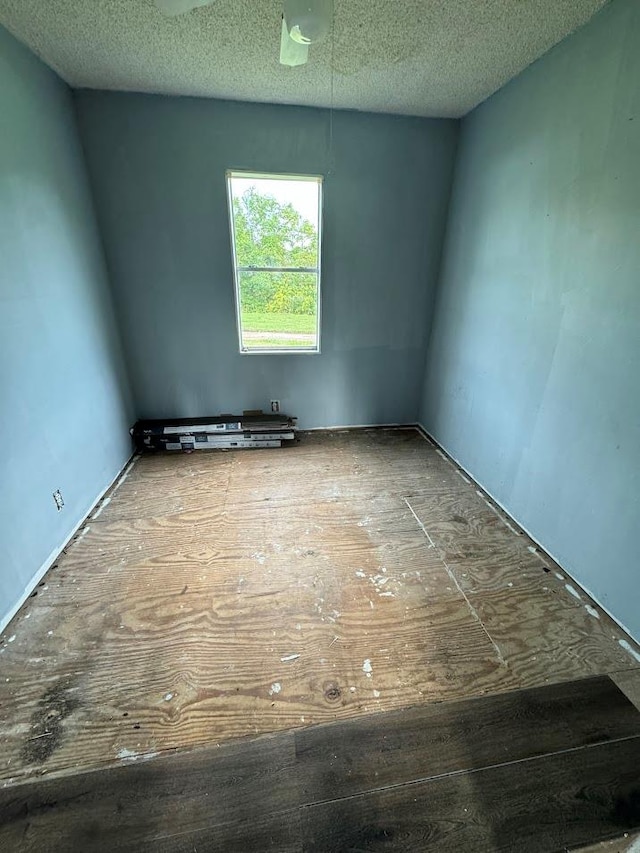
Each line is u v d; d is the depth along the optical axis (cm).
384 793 113
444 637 162
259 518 238
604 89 159
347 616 171
